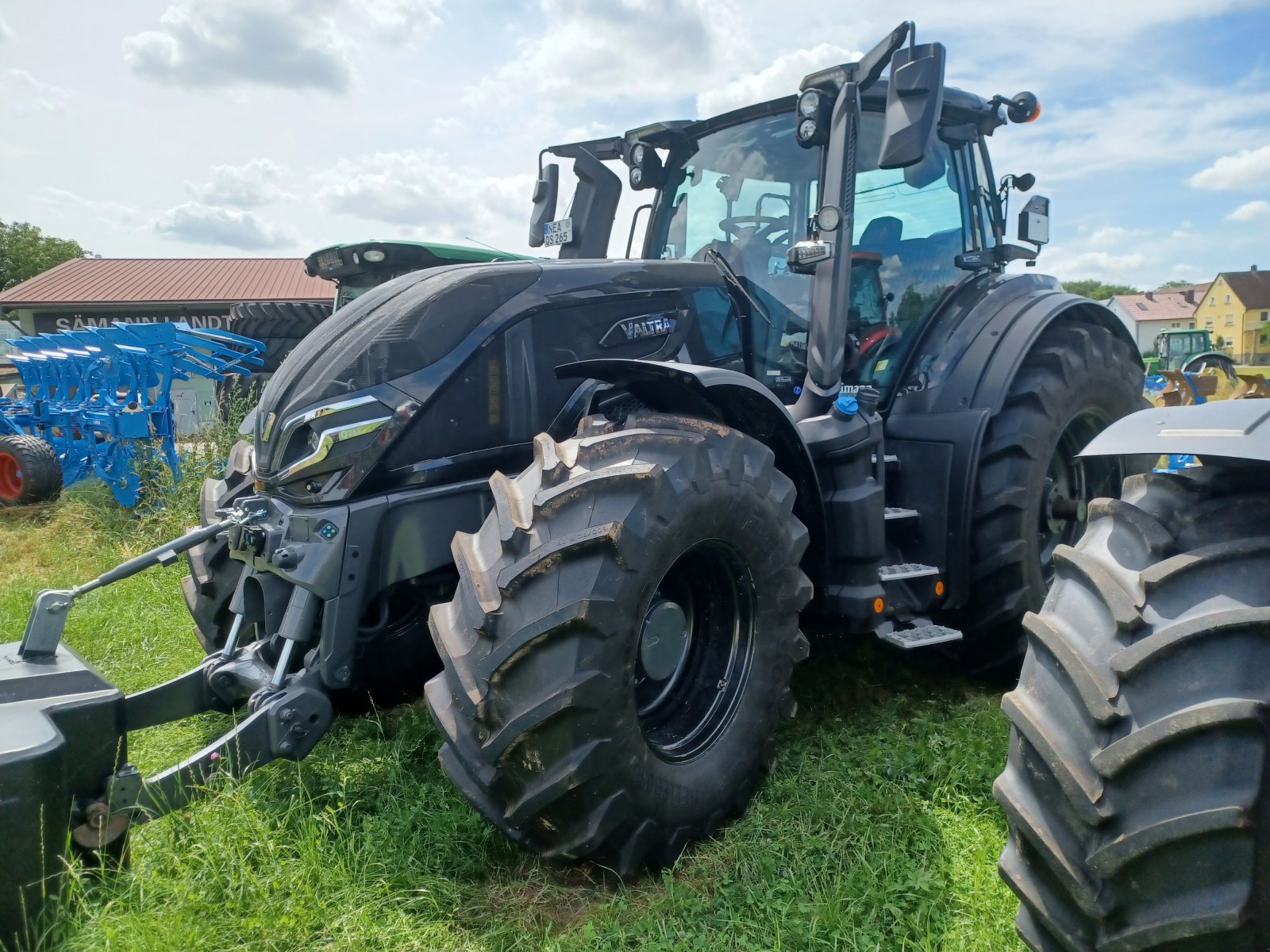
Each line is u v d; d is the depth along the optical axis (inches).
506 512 88.8
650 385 103.3
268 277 1473.9
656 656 99.0
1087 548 66.5
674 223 158.6
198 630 135.1
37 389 365.1
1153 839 54.9
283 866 85.8
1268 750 53.6
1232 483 63.6
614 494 88.0
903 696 135.1
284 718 93.2
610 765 85.7
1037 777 61.8
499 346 110.2
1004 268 164.7
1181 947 55.0
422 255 285.6
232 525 101.0
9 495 328.2
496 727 84.5
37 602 87.0
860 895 86.0
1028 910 63.6
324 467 100.4
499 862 93.7
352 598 98.6
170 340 290.5
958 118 157.0
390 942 79.9
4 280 2320.4
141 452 280.4
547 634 83.1
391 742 116.0
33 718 75.4
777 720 107.1
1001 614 136.0
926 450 137.3
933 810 101.6
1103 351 151.4
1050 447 138.5
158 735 124.3
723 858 93.7
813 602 121.3
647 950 78.7
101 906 77.1
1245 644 55.4
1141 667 57.5
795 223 138.3
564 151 165.8
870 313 142.8
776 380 136.6
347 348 105.7
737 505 98.0
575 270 118.7
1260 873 53.1
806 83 128.3
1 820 68.9
